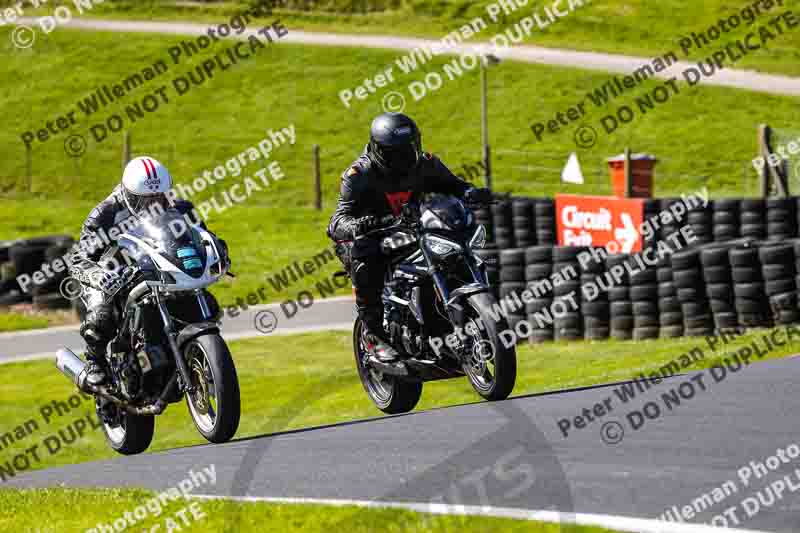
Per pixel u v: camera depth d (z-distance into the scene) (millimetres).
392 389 29016
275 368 49344
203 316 25172
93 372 26734
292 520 17000
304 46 164500
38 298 70688
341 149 132250
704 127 125438
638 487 17062
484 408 26391
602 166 119125
